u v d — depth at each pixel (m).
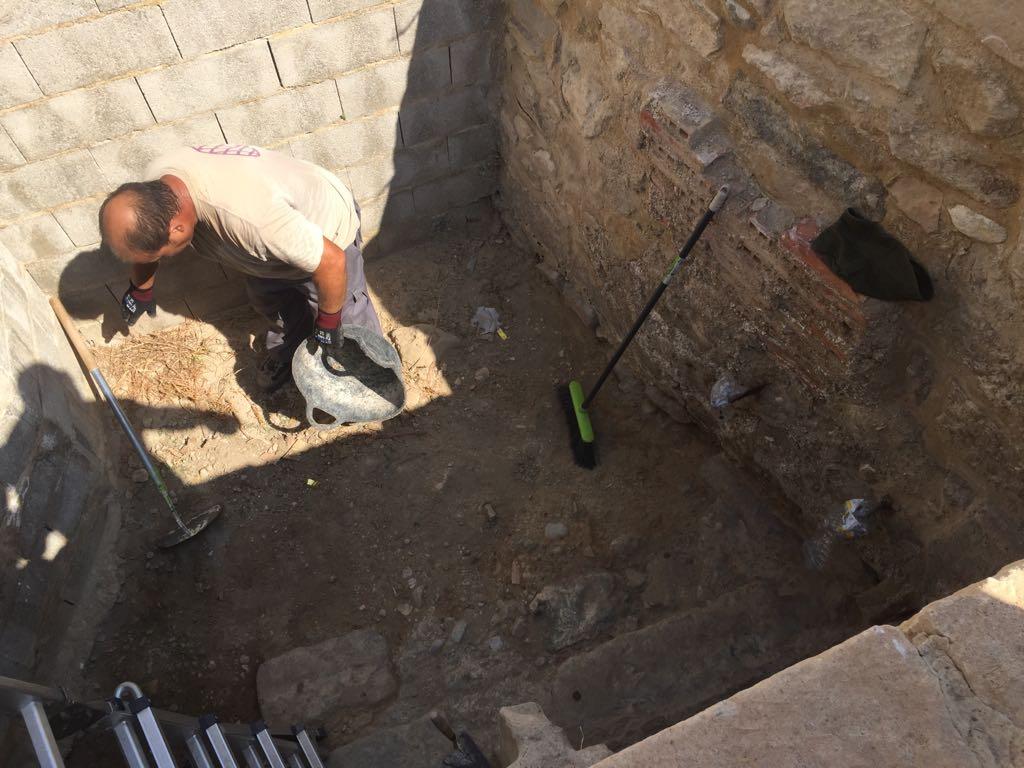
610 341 4.57
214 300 4.60
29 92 3.39
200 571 3.88
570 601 3.63
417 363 4.55
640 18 3.21
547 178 4.38
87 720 2.43
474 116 4.54
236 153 3.39
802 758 1.34
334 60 3.91
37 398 3.53
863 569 3.39
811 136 2.67
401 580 3.85
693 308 3.56
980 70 2.05
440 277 4.95
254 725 2.67
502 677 3.48
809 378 3.09
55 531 3.47
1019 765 1.31
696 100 3.08
